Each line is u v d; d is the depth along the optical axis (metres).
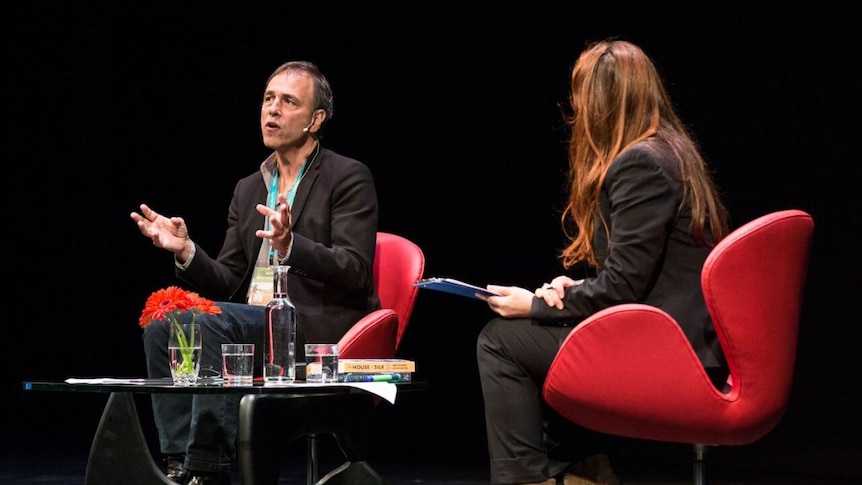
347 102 7.57
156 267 8.27
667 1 6.31
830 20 5.79
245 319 3.75
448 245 7.37
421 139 7.39
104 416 3.20
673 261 2.95
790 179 5.94
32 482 5.62
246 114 7.81
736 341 2.77
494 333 2.94
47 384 2.95
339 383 3.03
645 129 3.06
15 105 8.30
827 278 5.86
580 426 3.13
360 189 4.21
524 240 7.07
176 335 3.12
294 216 4.20
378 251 4.37
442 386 7.51
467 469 6.12
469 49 7.17
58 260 8.46
